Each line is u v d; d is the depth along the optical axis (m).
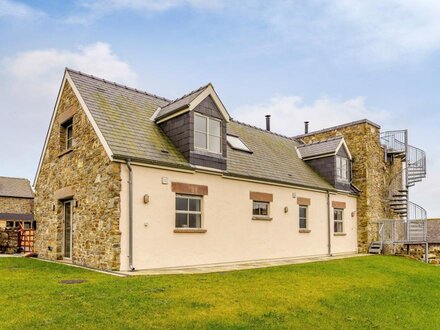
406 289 10.27
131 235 11.20
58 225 14.82
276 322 6.38
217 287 8.66
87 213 12.50
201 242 13.27
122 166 11.38
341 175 21.08
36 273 10.44
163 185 12.29
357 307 7.76
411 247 21.58
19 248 19.00
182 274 10.38
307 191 18.56
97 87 14.25
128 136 12.49
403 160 25.52
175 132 13.70
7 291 7.73
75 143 13.74
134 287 8.16
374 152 22.88
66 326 5.57
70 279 9.29
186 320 6.12
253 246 15.29
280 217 16.80
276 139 22.28
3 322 5.67
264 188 16.16
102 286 8.21
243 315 6.64
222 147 14.34
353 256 18.66
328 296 8.53
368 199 21.78
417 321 7.09
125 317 6.09
